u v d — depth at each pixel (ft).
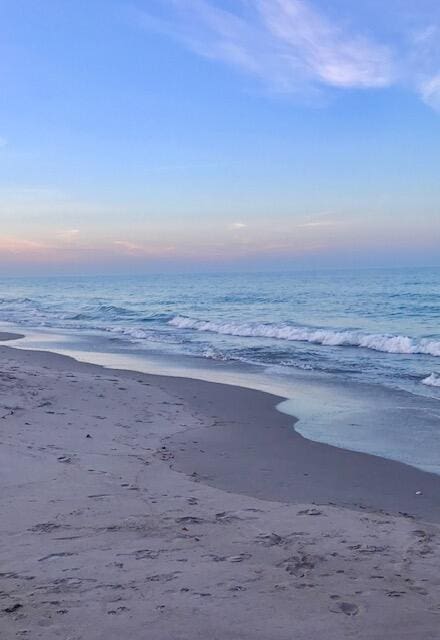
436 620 11.52
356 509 19.88
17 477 20.43
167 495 19.72
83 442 26.61
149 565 13.76
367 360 58.54
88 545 14.92
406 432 31.86
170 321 104.17
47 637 10.50
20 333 91.76
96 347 72.28
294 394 42.60
